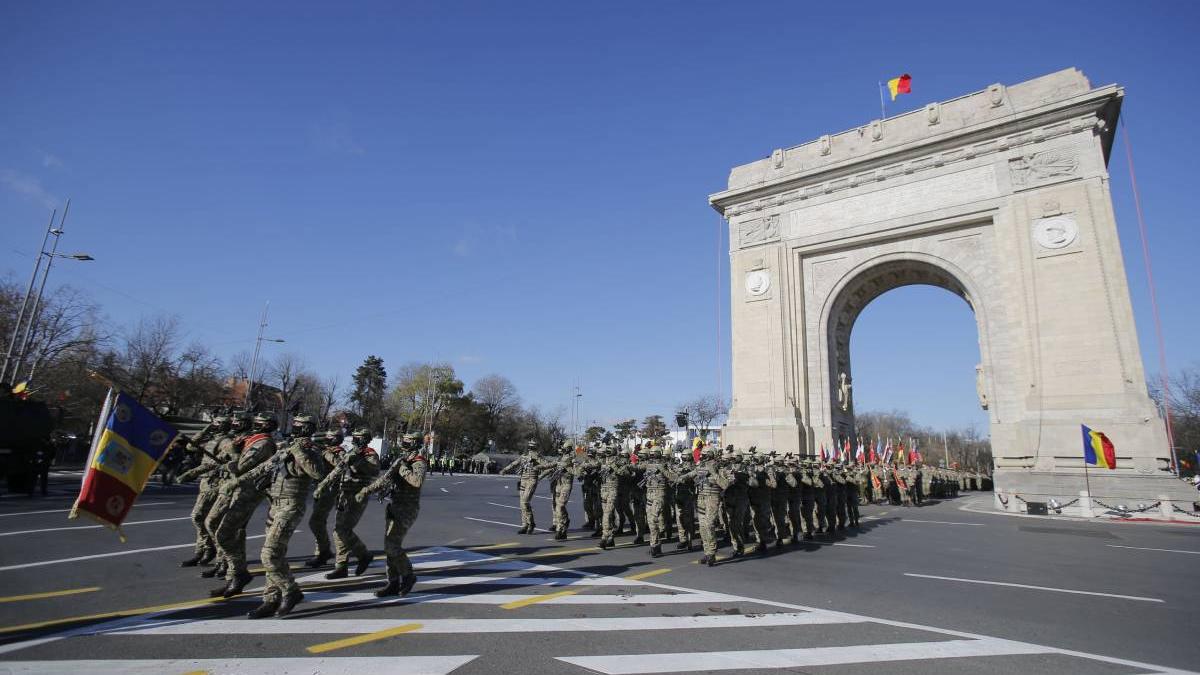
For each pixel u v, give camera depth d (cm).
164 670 480
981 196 3025
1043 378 2727
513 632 617
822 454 2778
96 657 506
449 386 8438
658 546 1162
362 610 692
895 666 543
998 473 2733
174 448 2295
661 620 679
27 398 1830
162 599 710
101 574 824
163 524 1298
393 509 763
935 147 3166
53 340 3603
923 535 1625
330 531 1299
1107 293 2645
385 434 7506
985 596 846
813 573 1011
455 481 3984
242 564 739
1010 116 2944
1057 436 2638
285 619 646
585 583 877
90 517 688
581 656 547
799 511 1448
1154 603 815
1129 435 2489
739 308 3719
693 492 1312
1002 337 2905
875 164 3347
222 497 803
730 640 608
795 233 3600
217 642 558
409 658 529
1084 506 2352
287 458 679
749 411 3534
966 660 564
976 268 3031
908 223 3209
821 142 3588
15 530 1133
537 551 1170
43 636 559
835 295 3481
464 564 1008
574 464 1420
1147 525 2003
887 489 3112
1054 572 1049
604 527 1252
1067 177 2812
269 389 5869
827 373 3434
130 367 4097
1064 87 2902
